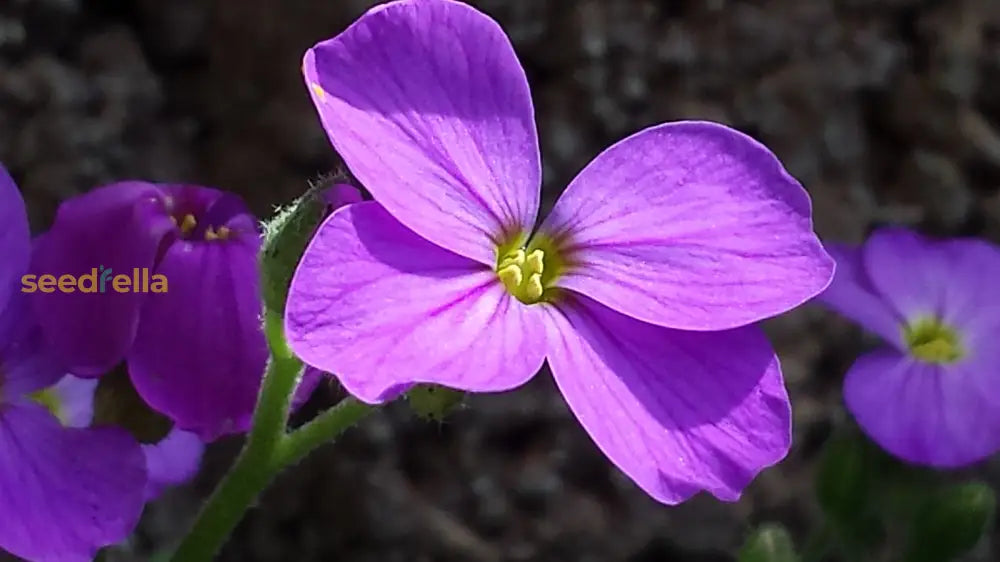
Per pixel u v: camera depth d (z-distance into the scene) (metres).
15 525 0.09
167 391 0.09
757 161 0.09
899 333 0.11
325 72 0.08
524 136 0.09
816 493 0.11
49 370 0.09
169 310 0.09
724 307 0.09
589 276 0.09
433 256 0.08
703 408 0.09
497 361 0.08
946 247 0.12
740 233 0.09
